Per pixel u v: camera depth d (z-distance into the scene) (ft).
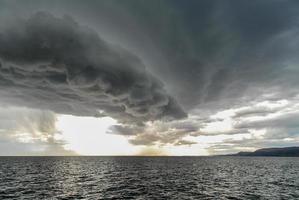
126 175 237.45
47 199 110.22
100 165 423.64
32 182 170.91
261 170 316.19
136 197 116.26
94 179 197.26
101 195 121.39
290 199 113.70
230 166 414.62
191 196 119.34
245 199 113.29
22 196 116.67
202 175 240.12
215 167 383.04
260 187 153.89
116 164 465.88
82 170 299.38
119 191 134.21
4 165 380.58
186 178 209.56
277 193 130.72
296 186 159.22
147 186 155.63
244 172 281.13
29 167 342.03
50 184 161.38
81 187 149.38
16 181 175.22
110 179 198.39
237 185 163.22
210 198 114.93
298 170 317.83
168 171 293.43
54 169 309.01
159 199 111.34
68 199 111.04
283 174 255.91
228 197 118.01
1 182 167.84
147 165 436.76
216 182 180.14
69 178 202.59
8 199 109.70
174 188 146.51
